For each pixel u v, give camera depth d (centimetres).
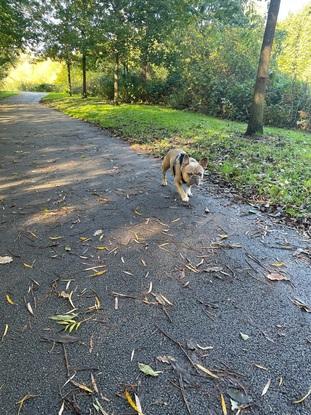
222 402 196
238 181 592
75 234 400
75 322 256
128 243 381
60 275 317
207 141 980
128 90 2366
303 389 206
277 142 1017
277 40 1908
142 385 206
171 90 2206
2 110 1898
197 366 220
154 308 274
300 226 425
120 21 1861
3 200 505
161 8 1780
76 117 1630
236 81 1734
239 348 236
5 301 279
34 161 751
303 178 605
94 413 189
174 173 514
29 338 240
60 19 2217
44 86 5009
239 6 1966
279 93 1572
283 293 297
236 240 392
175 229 418
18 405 192
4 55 3047
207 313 270
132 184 593
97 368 217
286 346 238
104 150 880
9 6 1891
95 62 2417
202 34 1964
